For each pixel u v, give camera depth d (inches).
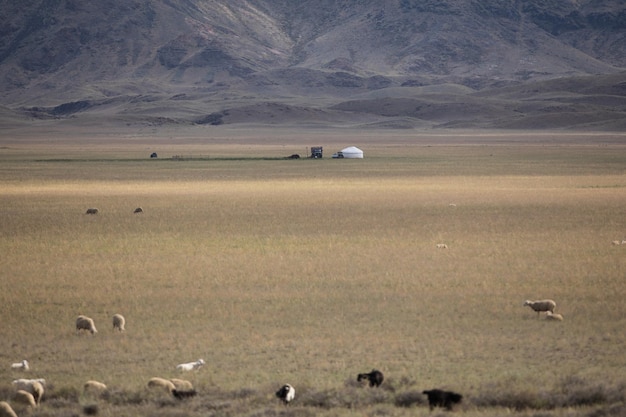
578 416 3065.9
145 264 6589.6
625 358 3919.8
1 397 3316.9
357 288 5600.4
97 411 3196.4
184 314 4948.3
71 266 6525.6
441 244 7401.6
